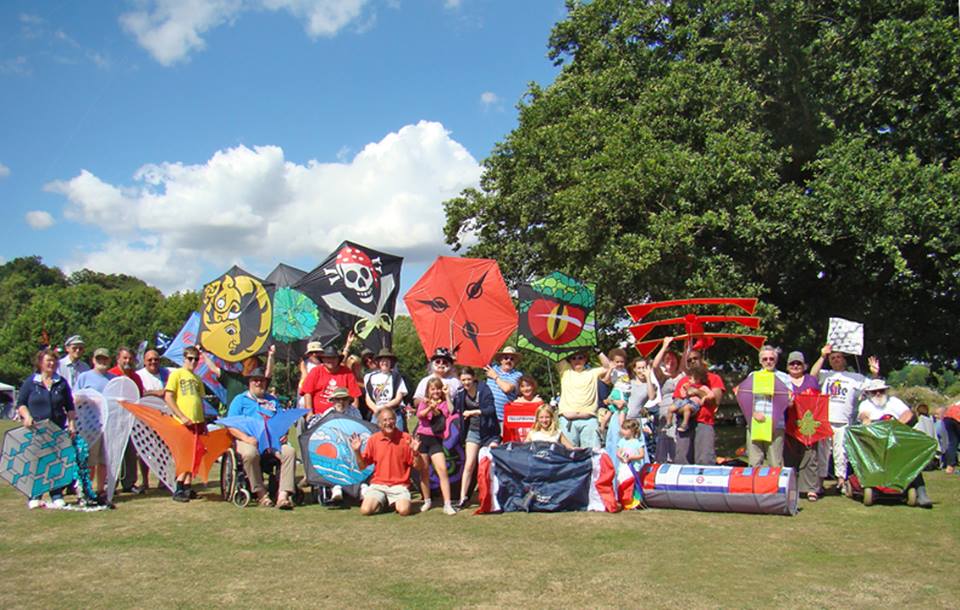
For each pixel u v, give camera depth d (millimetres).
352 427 9250
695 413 9805
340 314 11930
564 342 10938
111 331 69688
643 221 16656
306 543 7078
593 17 20828
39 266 116375
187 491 9477
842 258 17969
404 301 11180
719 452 18016
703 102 17531
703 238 17438
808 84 16828
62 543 7082
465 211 23469
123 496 9852
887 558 6500
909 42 15227
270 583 5727
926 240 14703
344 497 9422
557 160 19016
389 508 8969
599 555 6578
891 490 9047
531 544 7012
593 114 18516
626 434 9070
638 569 6102
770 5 16734
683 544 7008
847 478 9766
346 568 6148
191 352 9625
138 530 7664
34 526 7863
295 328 11922
